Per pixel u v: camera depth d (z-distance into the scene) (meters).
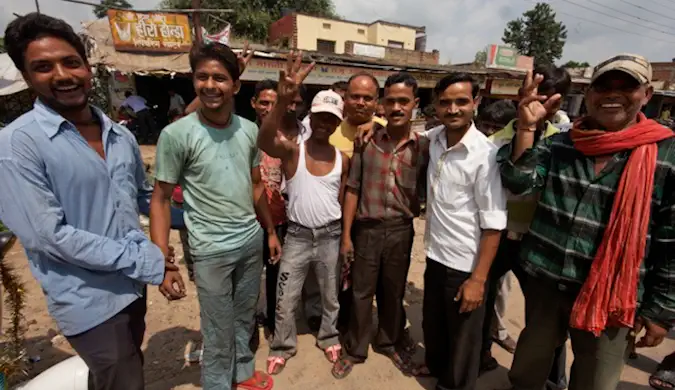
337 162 2.54
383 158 2.45
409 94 2.32
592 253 1.77
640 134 1.63
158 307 3.49
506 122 2.66
